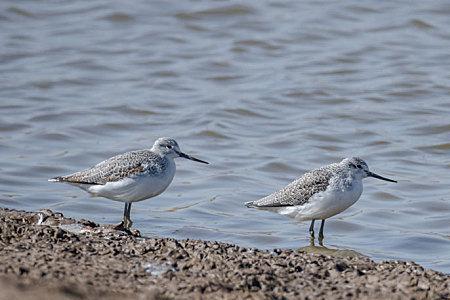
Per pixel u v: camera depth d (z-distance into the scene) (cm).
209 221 1550
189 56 2661
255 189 1753
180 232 1466
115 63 2623
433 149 2014
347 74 2508
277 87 2419
